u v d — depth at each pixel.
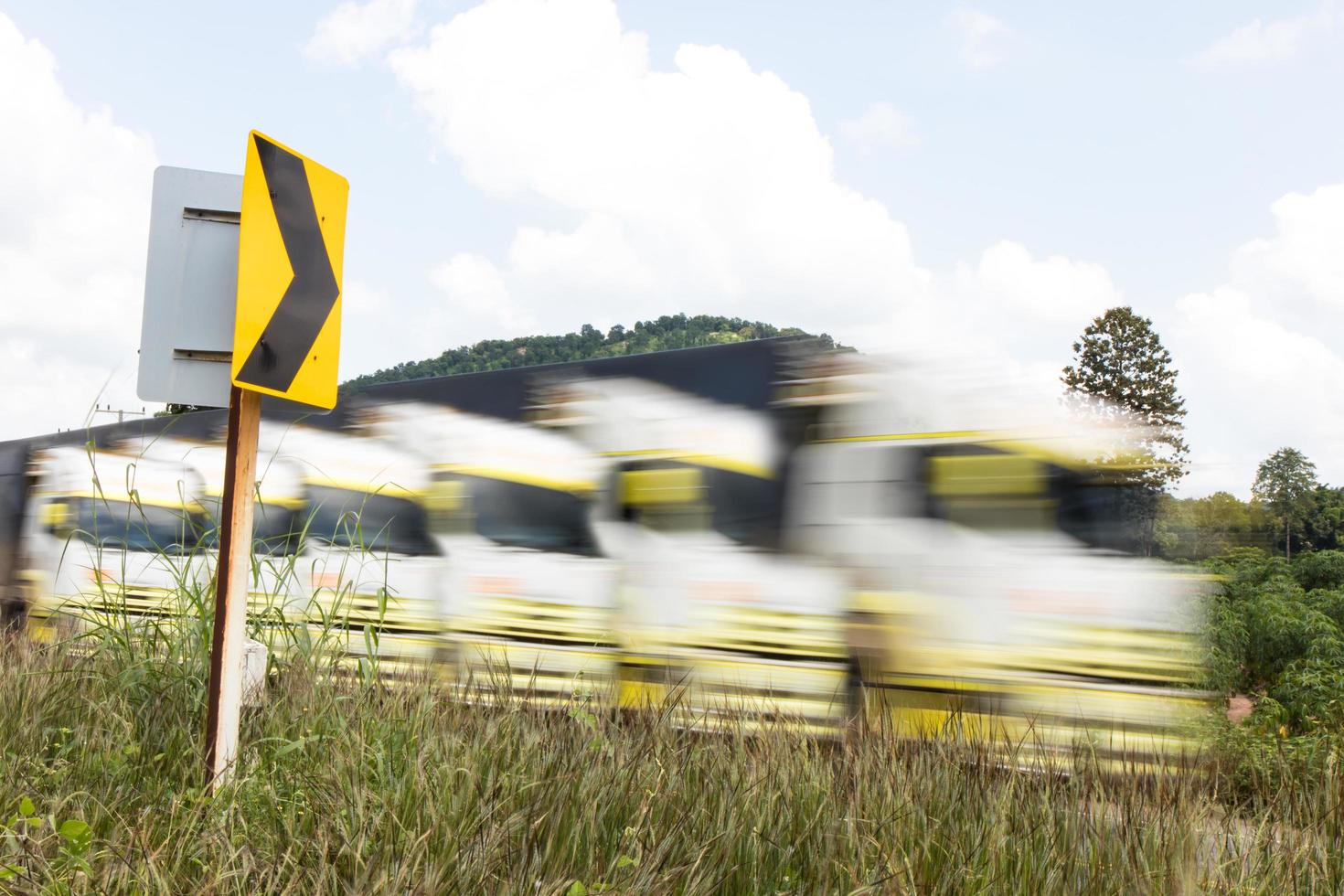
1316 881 3.35
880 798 3.66
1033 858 3.28
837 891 3.12
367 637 4.96
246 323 3.83
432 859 2.95
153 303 4.10
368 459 7.64
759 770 3.86
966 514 5.28
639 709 4.72
